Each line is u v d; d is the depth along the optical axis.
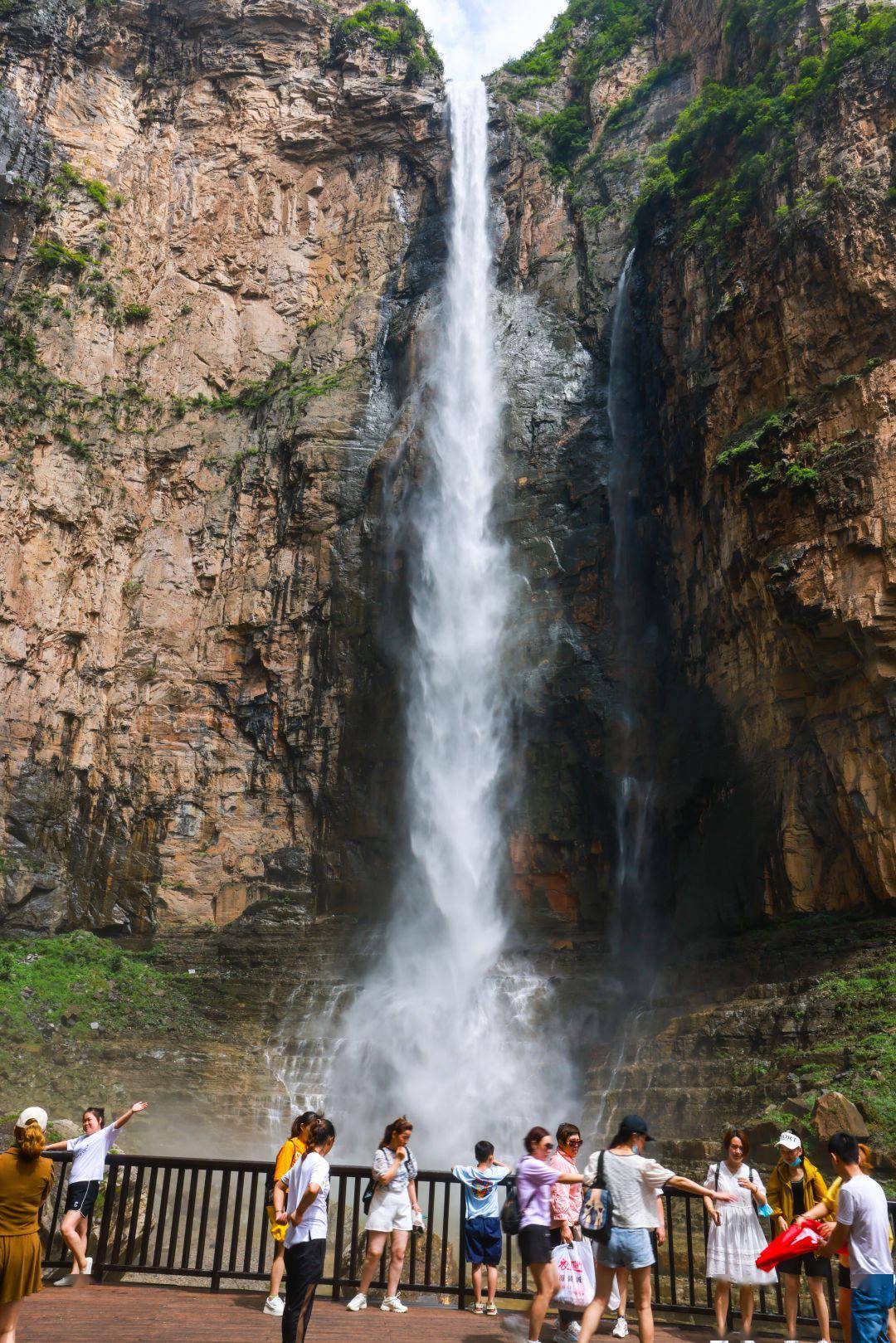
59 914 32.25
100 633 36.50
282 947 31.44
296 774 35.69
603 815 31.30
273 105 45.84
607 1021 25.25
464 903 31.88
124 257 42.09
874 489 21.58
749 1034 18.94
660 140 41.47
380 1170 9.67
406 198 45.38
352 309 42.88
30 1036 24.66
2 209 39.31
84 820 34.38
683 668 30.09
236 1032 27.61
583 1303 8.48
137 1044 25.73
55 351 38.41
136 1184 10.86
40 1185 7.23
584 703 32.56
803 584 22.33
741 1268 8.66
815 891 22.44
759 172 27.73
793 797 23.20
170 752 35.97
